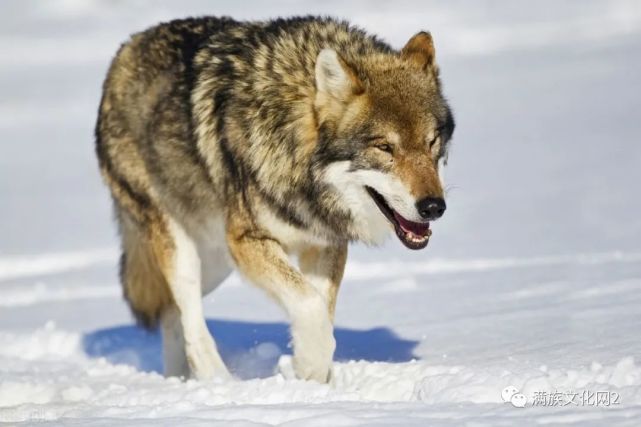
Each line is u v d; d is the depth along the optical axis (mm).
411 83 16188
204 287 20297
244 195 17172
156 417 12648
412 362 16531
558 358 14945
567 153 51844
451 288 25578
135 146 19781
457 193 43781
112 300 28031
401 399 14492
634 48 95688
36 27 136250
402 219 15883
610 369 13266
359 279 29062
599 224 34750
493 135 60125
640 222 34375
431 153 15898
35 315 26156
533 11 124750
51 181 54312
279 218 17000
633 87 75000
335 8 135375
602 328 17234
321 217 16859
